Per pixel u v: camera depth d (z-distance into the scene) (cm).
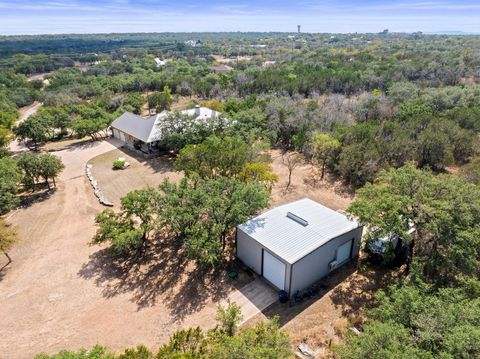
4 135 4222
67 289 1800
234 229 2283
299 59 12275
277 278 1761
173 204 1988
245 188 2002
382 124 3672
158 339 1487
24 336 1516
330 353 1397
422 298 1255
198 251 1738
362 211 1716
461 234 1480
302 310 1636
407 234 1578
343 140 3291
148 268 1959
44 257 2086
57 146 4444
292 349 1416
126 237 1911
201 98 7356
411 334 1134
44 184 3198
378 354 1003
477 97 4797
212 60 15150
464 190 1650
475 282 1383
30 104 8144
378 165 2933
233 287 1798
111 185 3164
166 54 19612
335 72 7556
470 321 1107
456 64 8231
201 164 2748
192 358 1112
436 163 3228
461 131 3359
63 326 1565
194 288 1792
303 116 4016
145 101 7112
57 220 2545
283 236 1827
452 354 995
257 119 3925
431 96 4856
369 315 1366
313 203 2225
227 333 1310
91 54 18612
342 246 1909
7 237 1995
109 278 1881
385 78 7019
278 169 3400
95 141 4622
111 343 1475
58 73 11494
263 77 7238
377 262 1973
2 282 1866
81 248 2177
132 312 1636
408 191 1734
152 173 3428
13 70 12144
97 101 6281
